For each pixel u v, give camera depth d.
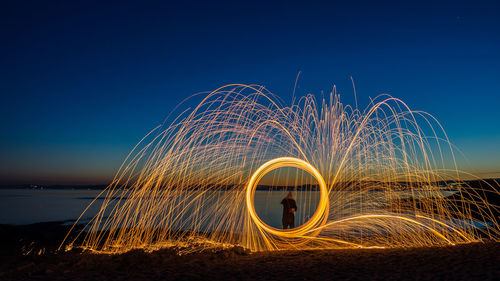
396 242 7.97
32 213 24.95
